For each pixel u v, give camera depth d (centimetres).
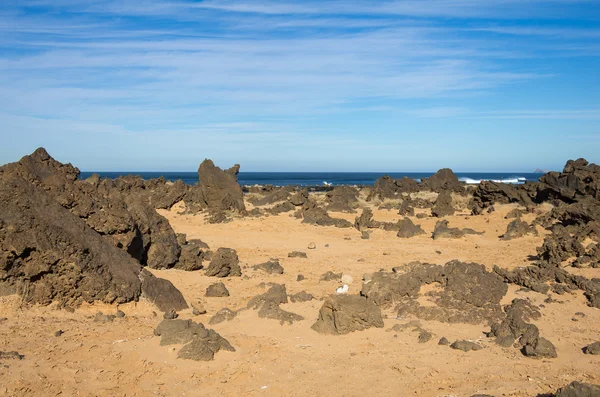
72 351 1480
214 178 5362
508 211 5112
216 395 1280
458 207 5966
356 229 4628
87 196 2216
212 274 2662
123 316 1872
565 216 3972
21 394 1192
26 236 1781
